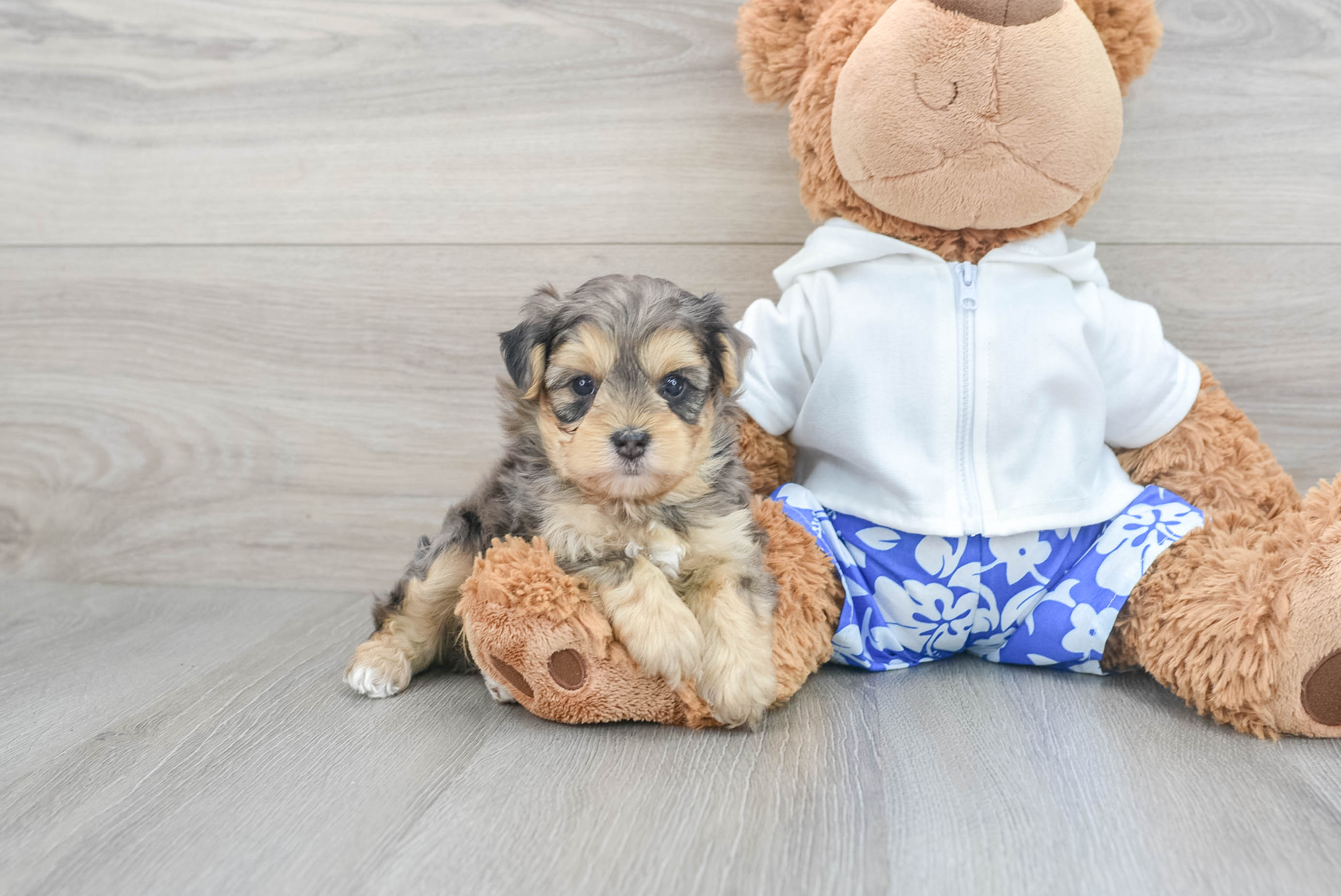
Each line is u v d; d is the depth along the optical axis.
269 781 0.64
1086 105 0.70
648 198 0.85
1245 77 0.81
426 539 0.78
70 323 0.90
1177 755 0.65
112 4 0.87
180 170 0.88
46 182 0.89
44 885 0.56
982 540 0.74
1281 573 0.67
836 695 0.73
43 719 0.70
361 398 0.89
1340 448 0.83
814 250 0.77
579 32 0.85
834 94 0.73
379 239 0.87
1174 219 0.83
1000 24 0.68
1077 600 0.73
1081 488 0.74
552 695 0.68
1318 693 0.65
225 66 0.87
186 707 0.71
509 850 0.58
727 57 0.84
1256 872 0.56
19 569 0.93
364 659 0.74
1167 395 0.76
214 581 0.91
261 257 0.88
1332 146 0.81
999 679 0.74
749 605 0.69
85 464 0.91
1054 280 0.75
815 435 0.76
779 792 0.62
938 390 0.73
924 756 0.65
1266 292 0.82
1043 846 0.58
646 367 0.68
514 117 0.86
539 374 0.70
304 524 0.90
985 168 0.71
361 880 0.56
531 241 0.86
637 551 0.69
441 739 0.68
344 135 0.87
